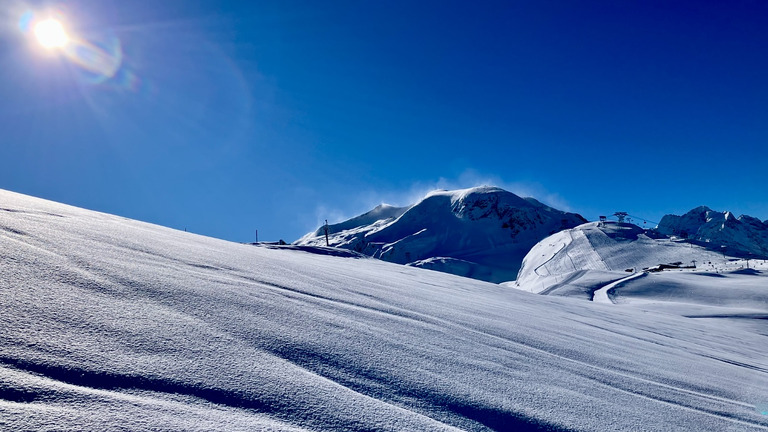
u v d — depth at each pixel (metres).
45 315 1.94
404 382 2.38
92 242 3.92
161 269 3.56
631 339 7.41
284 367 2.15
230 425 1.50
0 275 2.29
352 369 2.38
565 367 3.68
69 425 1.25
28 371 1.46
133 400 1.49
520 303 10.55
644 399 3.25
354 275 7.93
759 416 3.43
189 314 2.56
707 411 3.29
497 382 2.77
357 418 1.82
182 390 1.66
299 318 3.13
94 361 1.66
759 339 17.50
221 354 2.08
